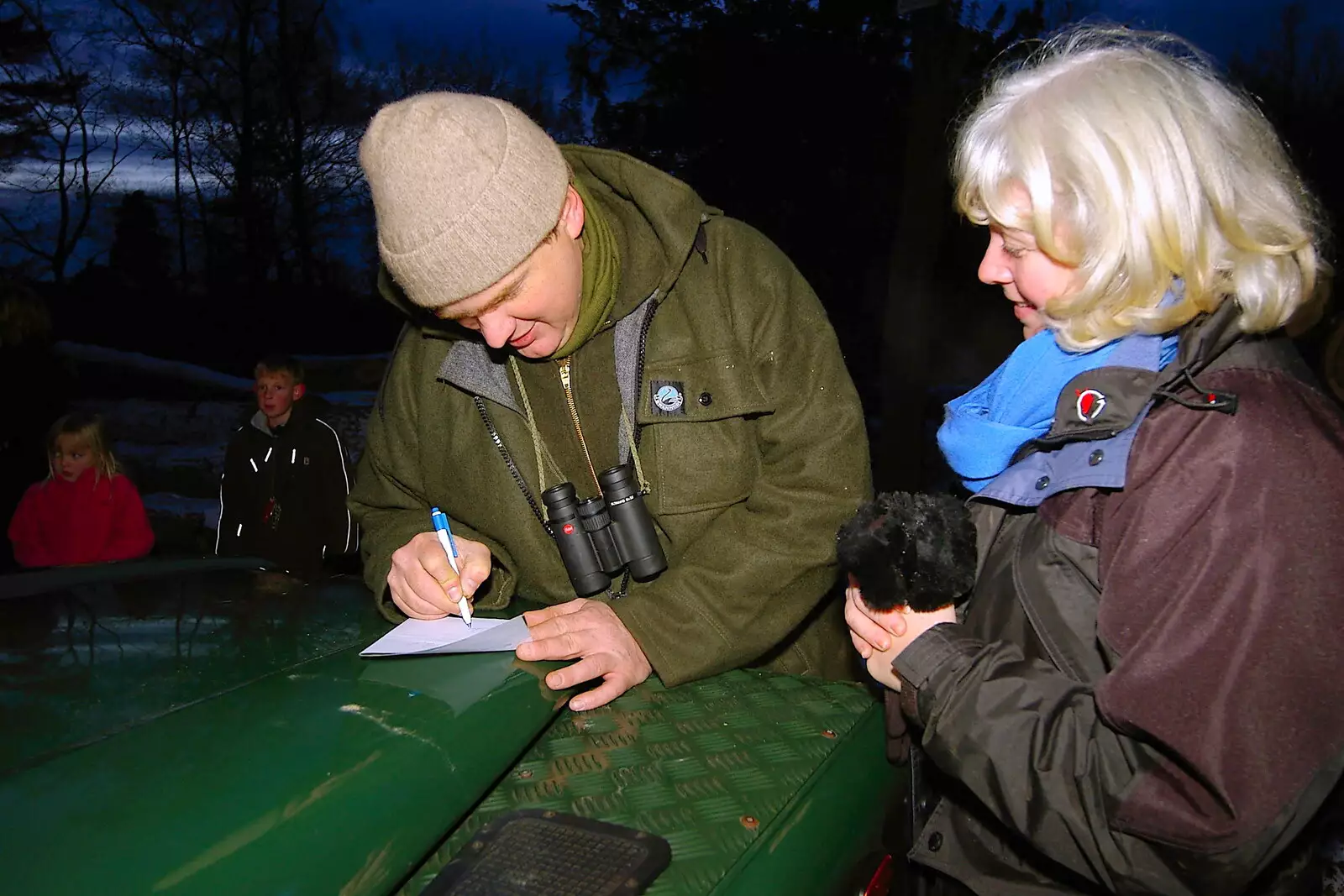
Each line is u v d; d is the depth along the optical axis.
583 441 1.91
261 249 18.45
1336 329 3.23
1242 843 0.95
